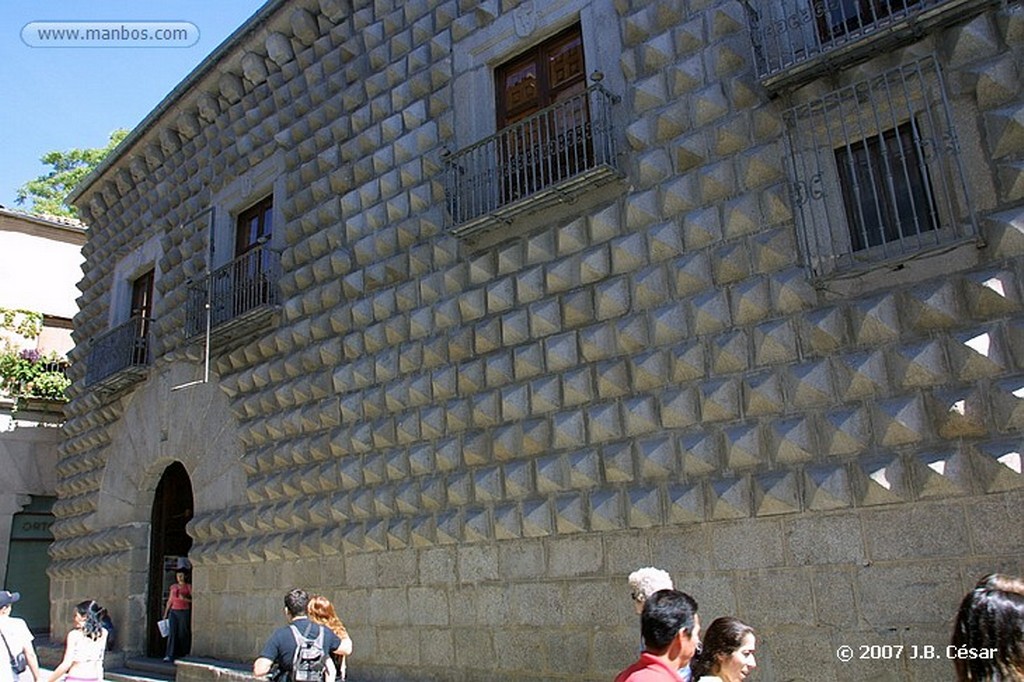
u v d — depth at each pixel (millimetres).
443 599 8203
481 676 7715
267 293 11531
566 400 7543
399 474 8891
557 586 7285
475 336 8492
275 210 11852
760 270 6531
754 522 6184
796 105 6523
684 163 7125
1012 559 5066
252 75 12648
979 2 5668
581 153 8102
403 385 9094
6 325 20453
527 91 8945
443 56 9695
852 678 5535
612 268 7480
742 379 6449
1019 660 2604
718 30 7070
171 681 11305
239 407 11547
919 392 5598
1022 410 5109
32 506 18703
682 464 6609
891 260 5742
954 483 5297
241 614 10703
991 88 5586
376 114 10344
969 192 5543
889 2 6012
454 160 9000
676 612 3795
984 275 5398
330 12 11281
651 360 6965
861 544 5664
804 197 6336
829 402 5973
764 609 6016
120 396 14711
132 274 15570
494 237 8594
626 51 7801
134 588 13367
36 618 18297
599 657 6879
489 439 8133
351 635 9062
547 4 8703
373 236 9914
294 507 10133
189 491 14328
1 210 21844
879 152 6148
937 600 5297
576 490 7301
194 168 14109
